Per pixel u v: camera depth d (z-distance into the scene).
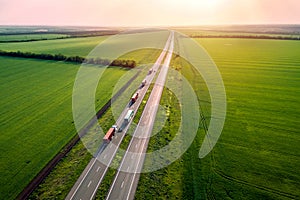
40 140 45.66
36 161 39.53
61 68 102.25
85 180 35.25
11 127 50.62
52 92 72.31
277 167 37.72
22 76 90.69
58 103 63.62
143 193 32.78
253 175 36.06
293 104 62.34
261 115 56.16
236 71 96.06
